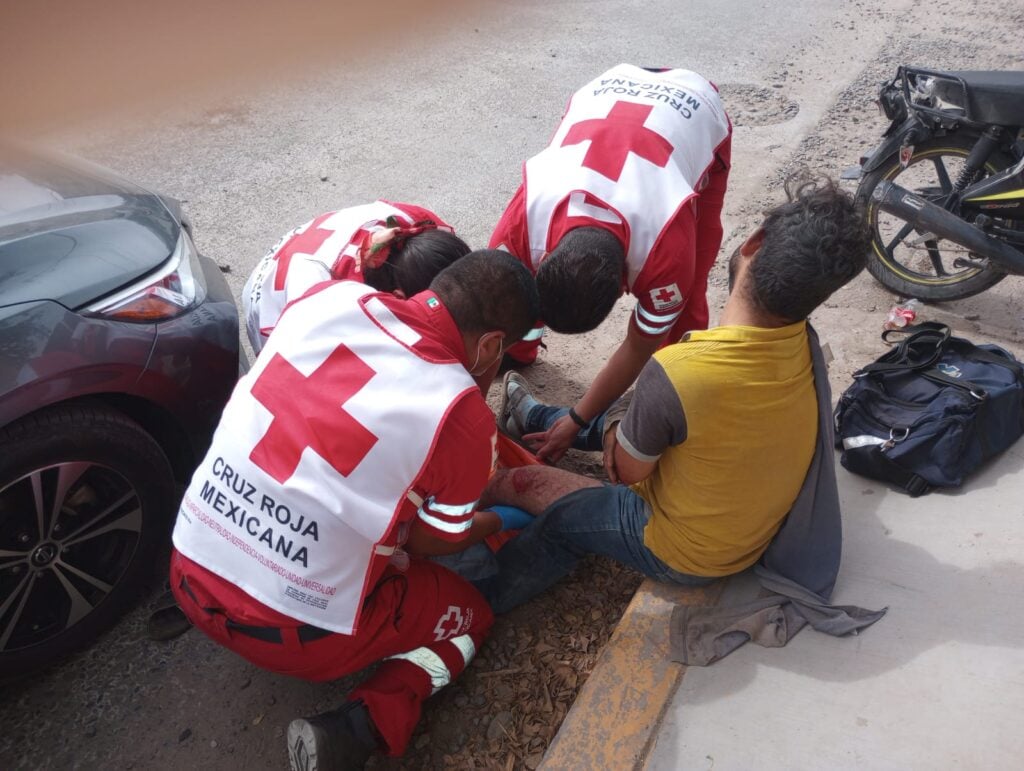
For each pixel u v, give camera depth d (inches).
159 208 110.0
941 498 99.7
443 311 72.6
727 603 90.6
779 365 73.8
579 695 84.4
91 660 97.9
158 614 101.2
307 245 95.4
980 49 245.4
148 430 102.0
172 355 96.0
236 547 74.1
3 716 92.4
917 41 254.1
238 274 158.9
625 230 88.0
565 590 100.8
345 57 258.8
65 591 92.5
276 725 91.5
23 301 85.7
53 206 99.4
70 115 226.7
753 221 171.2
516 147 203.2
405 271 87.7
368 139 208.5
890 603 88.5
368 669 96.2
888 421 102.0
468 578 95.9
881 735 77.7
